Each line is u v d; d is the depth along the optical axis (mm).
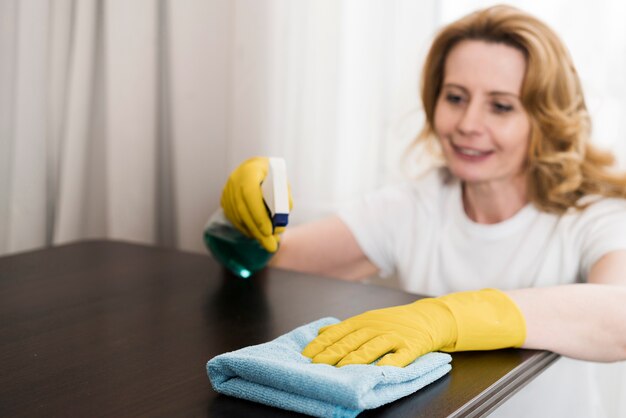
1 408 627
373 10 1429
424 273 1271
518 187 1188
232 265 1032
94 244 1199
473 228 1216
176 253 1153
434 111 1245
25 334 805
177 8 1527
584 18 1275
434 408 646
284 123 1518
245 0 1510
